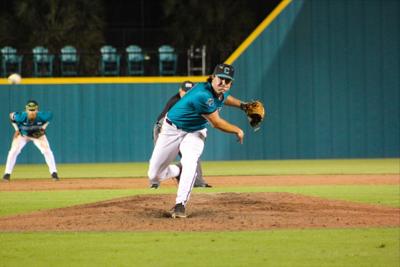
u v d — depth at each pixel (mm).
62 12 65188
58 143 61438
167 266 16094
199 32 65625
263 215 22984
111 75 64688
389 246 18266
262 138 62219
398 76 62719
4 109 61062
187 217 22688
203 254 17375
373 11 62531
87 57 64188
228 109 61750
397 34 62594
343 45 62500
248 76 62125
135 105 61531
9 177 42719
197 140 23000
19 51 65250
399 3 62531
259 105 23375
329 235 19797
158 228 21031
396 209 24797
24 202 30938
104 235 19969
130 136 61656
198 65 65125
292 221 22031
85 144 61625
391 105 62625
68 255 17375
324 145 62625
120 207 24625
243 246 18297
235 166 55219
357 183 39156
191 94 22391
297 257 16969
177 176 24312
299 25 62281
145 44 67875
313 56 62375
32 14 65000
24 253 17641
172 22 68188
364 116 62656
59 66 64312
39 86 61156
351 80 62531
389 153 62656
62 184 40188
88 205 25375
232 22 66062
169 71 64750
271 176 44688
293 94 62375
